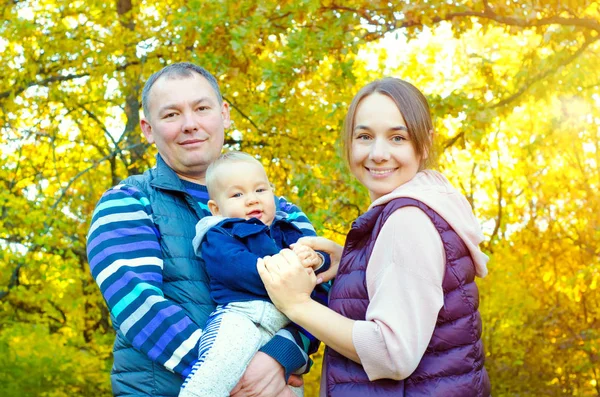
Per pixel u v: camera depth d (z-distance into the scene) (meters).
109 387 9.45
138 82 9.30
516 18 6.28
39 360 9.35
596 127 9.80
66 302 10.55
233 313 2.31
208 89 2.79
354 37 6.47
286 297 2.21
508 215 12.51
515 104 7.38
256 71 8.62
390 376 2.04
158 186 2.61
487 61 7.85
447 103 6.83
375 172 2.30
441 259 2.10
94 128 10.48
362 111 2.31
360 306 2.15
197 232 2.50
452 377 2.08
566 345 9.95
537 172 11.79
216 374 2.20
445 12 6.27
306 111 8.31
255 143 9.07
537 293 11.20
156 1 9.41
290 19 6.82
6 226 8.64
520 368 9.79
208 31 6.87
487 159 12.02
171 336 2.31
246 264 2.33
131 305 2.35
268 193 2.59
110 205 2.55
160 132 2.72
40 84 9.28
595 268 8.73
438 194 2.19
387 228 2.10
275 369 2.27
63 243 8.81
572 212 11.65
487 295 9.63
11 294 10.40
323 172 7.14
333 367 2.19
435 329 2.09
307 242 2.46
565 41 6.74
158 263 2.48
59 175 9.88
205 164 2.76
